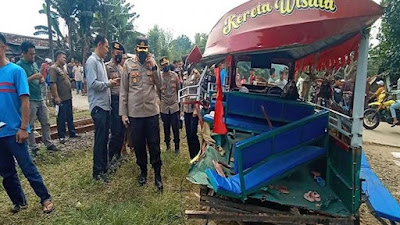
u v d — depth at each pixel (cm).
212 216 272
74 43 2478
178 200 366
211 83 575
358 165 251
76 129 711
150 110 384
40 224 310
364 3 221
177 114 564
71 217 319
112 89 474
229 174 308
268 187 288
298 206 269
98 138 411
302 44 236
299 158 297
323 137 313
